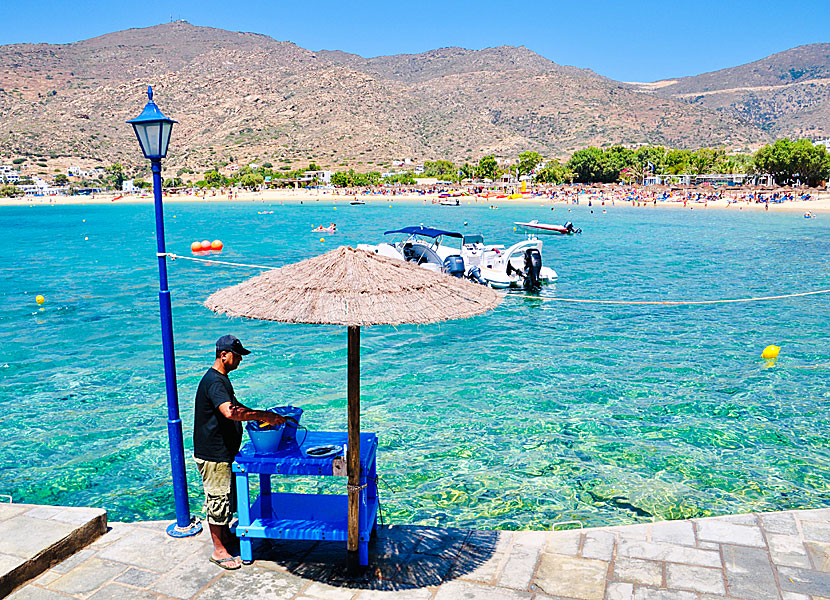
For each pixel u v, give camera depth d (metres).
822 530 5.55
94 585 4.80
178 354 14.81
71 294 23.88
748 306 20.81
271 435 4.95
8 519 5.52
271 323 18.50
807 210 82.50
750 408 10.89
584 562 5.13
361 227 61.22
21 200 170.12
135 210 115.50
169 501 7.77
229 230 59.41
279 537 5.03
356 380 4.61
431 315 4.29
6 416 10.72
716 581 4.79
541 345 15.63
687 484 8.07
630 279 27.06
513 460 8.86
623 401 11.34
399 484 8.12
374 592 4.74
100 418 10.62
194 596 4.67
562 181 158.88
